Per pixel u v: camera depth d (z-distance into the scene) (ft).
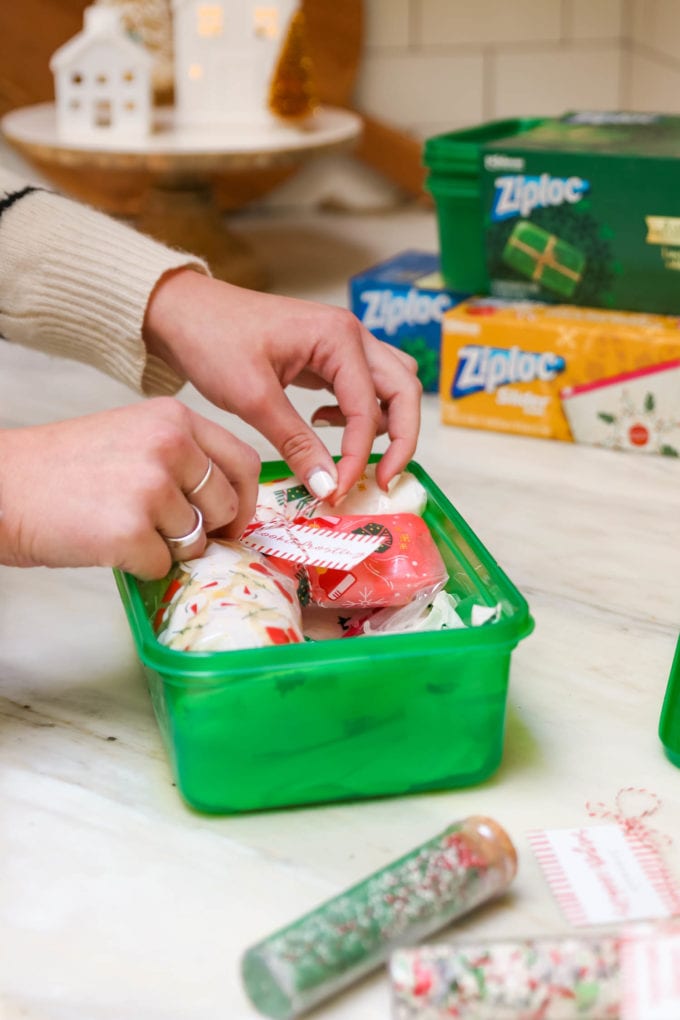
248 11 3.97
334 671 1.55
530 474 2.82
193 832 1.59
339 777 1.62
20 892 1.48
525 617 1.60
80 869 1.52
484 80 4.97
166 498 1.65
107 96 3.85
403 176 5.04
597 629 2.12
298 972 1.27
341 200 5.20
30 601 2.24
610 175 2.85
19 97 4.65
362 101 5.00
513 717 1.86
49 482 1.65
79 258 2.22
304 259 4.47
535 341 2.94
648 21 4.75
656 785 1.69
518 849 1.55
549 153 2.90
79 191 4.76
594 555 2.41
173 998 1.32
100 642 2.08
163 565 1.69
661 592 2.26
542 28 4.87
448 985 1.22
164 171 3.66
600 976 1.22
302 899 1.47
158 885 1.49
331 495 1.98
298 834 1.59
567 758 1.75
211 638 1.58
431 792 1.68
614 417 2.93
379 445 2.95
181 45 4.02
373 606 1.86
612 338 2.85
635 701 1.90
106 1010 1.30
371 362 2.14
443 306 3.24
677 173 2.77
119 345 2.23
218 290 2.18
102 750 1.77
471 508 2.62
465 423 3.12
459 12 4.83
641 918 1.42
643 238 2.88
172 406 1.75
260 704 1.55
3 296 2.32
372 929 1.31
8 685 1.94
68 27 4.58
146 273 2.17
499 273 3.12
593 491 2.72
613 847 1.54
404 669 1.57
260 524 1.97
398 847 1.56
